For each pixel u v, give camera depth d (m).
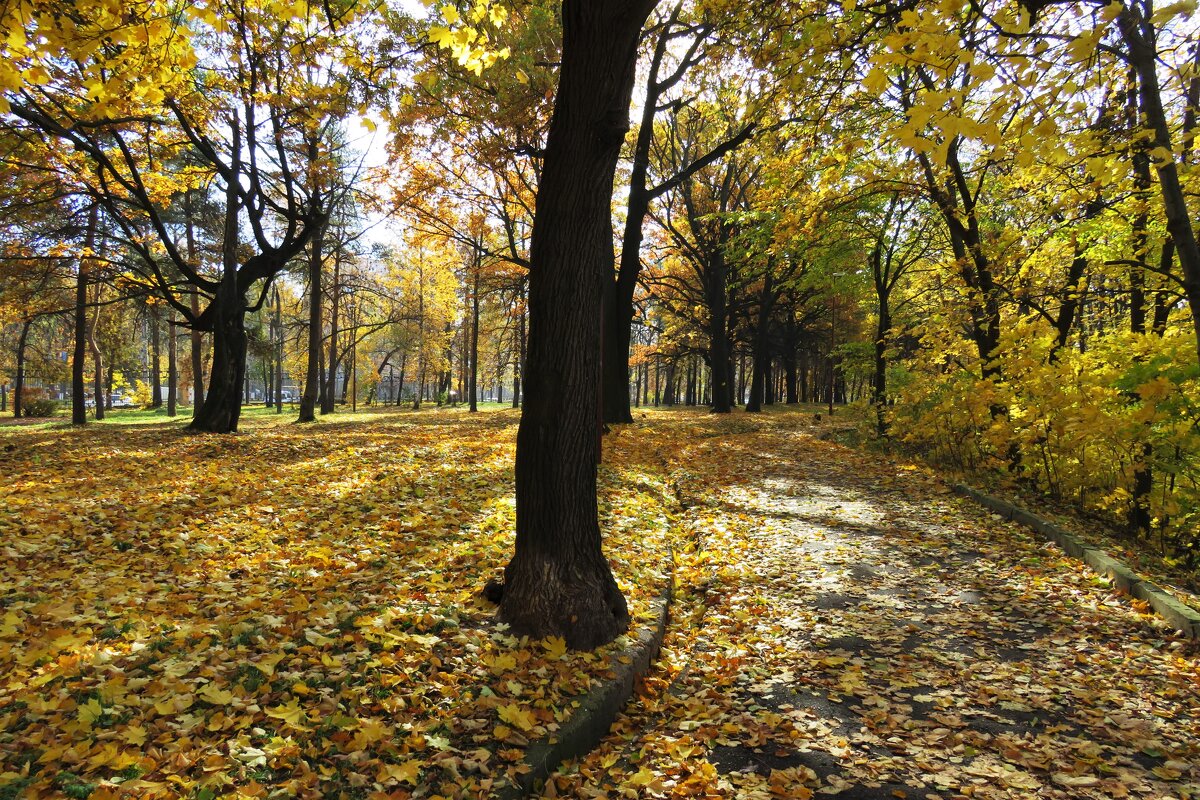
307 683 3.30
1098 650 4.64
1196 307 5.39
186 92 11.99
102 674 3.20
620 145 4.26
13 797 2.27
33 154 13.71
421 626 4.07
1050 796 3.02
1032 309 11.55
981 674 4.35
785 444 16.69
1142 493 8.55
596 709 3.54
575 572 4.34
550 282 4.30
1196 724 3.59
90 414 35.91
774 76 8.97
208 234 29.27
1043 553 6.98
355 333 45.50
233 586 4.72
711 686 4.22
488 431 18.55
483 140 17.73
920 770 3.25
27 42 3.78
